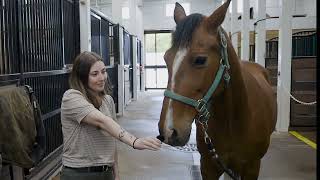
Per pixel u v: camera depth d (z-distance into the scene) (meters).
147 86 15.17
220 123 1.72
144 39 14.95
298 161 3.77
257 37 5.57
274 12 11.33
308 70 5.33
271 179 3.21
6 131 2.02
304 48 6.11
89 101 1.51
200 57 1.34
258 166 2.03
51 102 3.55
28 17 2.91
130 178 3.26
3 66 2.44
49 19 3.45
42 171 3.12
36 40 3.11
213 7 14.53
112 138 1.59
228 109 1.66
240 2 10.08
